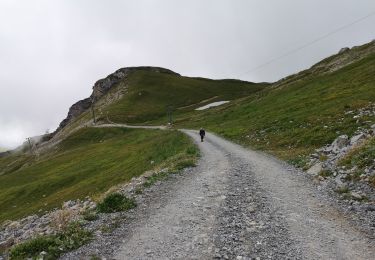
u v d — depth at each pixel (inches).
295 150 1418.6
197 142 2272.4
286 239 539.5
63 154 5251.0
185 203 755.4
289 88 3966.5
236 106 4751.5
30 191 3243.1
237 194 804.6
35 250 541.0
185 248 524.1
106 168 3211.1
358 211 644.7
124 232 604.7
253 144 1841.8
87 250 534.6
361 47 4365.2
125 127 6274.6
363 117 1529.3
